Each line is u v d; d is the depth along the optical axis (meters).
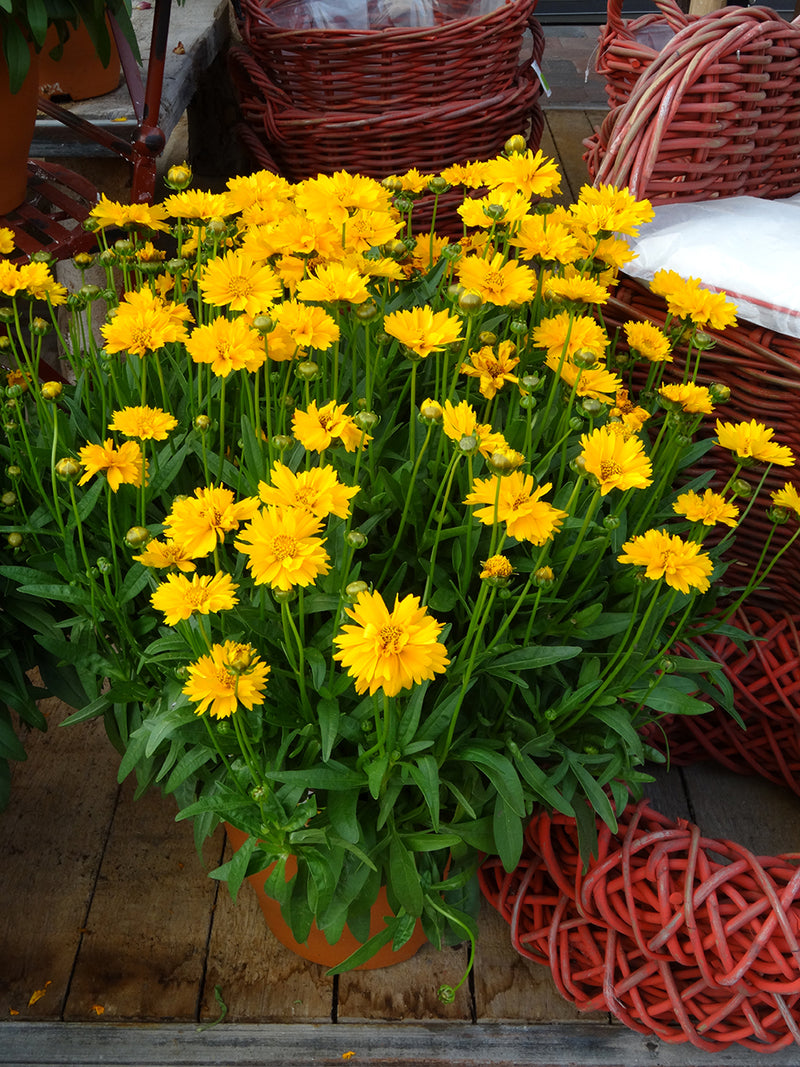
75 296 0.70
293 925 0.62
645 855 0.70
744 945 0.65
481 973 0.75
